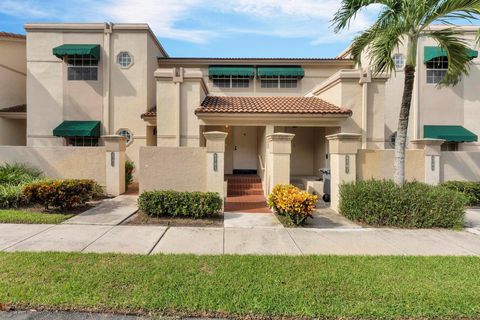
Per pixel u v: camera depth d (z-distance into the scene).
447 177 11.94
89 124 17.00
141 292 4.29
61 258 5.51
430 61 17.23
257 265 5.35
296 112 13.55
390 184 9.26
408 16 8.01
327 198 11.98
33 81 17.30
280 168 10.66
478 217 9.56
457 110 17.55
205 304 4.01
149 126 17.38
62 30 17.23
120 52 17.33
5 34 18.44
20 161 12.55
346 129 14.09
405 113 8.98
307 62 19.17
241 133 17.45
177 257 5.68
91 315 3.83
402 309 3.94
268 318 3.81
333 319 3.79
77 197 9.63
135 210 9.79
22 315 3.81
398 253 6.25
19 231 7.36
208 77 19.31
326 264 5.45
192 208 8.93
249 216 9.48
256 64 19.31
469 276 4.96
